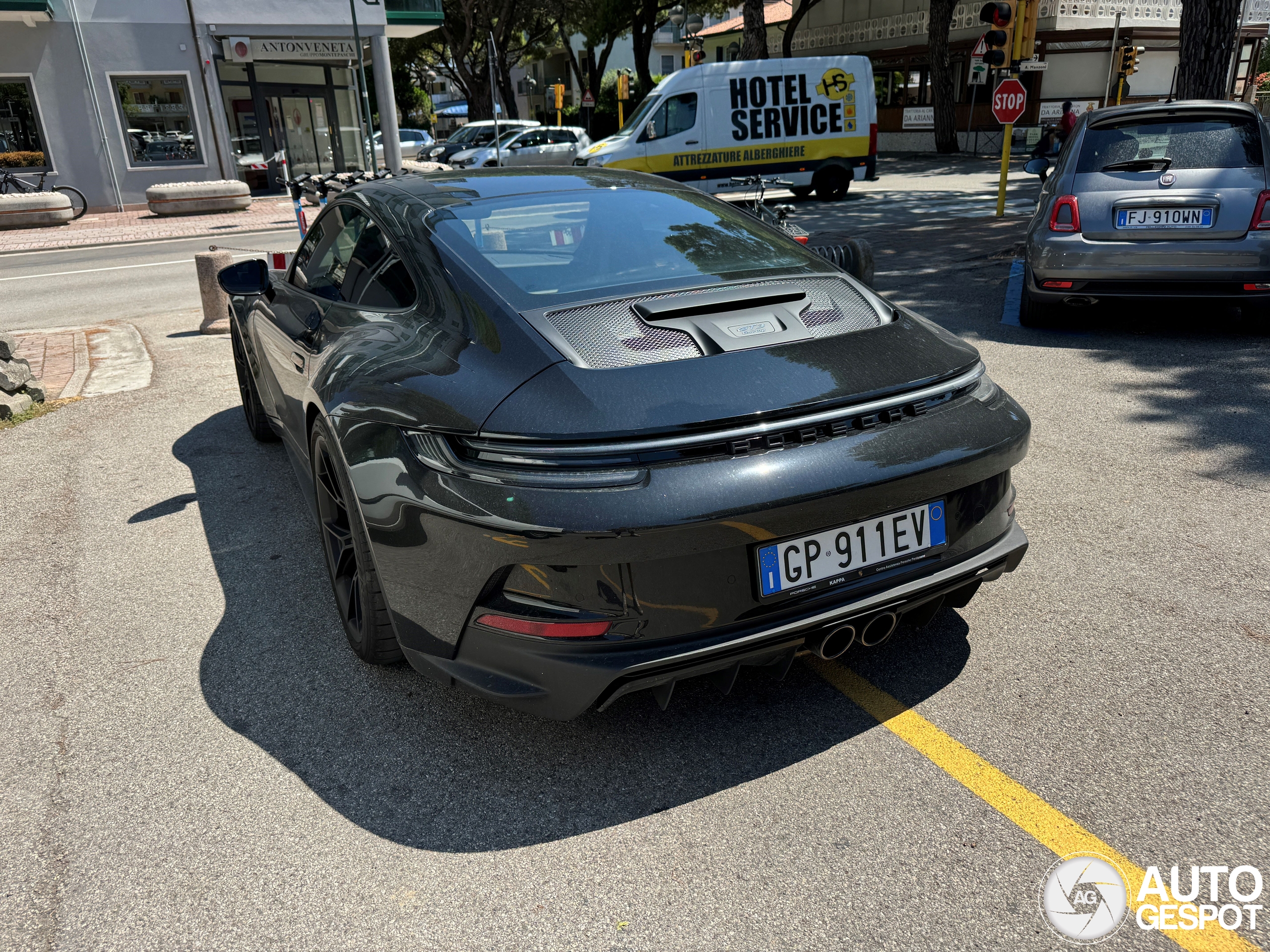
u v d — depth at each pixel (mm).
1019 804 2139
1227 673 2596
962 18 31188
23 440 5184
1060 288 6250
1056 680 2600
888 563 2201
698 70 17156
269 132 23516
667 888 1940
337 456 2471
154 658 2895
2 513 4129
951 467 2172
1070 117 24859
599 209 2926
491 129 32781
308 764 2373
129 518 4016
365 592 2533
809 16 39969
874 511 2104
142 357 7121
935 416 2232
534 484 1940
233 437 5098
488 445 2012
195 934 1859
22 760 2420
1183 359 5746
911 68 34250
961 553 2326
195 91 21219
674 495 1912
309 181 5965
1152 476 4008
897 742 2367
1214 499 3744
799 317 2402
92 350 7461
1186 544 3371
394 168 23266
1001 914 1842
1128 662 2668
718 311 2365
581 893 1934
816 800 2178
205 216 19656
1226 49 10875
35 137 20016
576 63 40875
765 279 2562
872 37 36125
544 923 1861
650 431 1953
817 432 2076
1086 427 4656
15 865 2057
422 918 1884
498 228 2738
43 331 8422
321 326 2969
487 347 2225
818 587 2121
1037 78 30641
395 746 2436
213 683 2754
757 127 17406
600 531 1886
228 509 4078
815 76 17438
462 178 3271
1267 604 2947
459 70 39969
